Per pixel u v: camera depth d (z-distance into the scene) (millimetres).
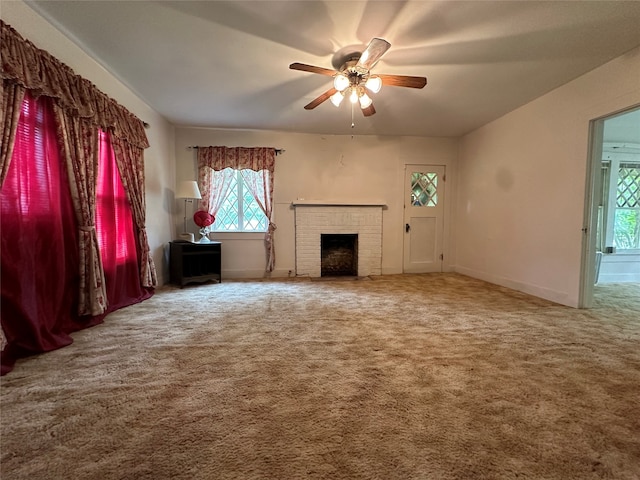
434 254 5418
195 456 1163
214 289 4086
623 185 4840
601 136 2996
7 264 1875
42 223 2150
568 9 2051
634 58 2549
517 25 2229
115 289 3090
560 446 1221
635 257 4859
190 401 1517
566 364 1920
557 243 3369
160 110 4020
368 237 5133
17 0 1967
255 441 1245
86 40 2449
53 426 1325
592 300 3188
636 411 1449
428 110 3957
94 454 1170
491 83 3178
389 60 2717
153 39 2438
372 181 5188
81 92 2449
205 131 4793
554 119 3365
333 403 1506
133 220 3441
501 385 1671
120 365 1892
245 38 2414
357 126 4656
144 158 3766
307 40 2430
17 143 1930
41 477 1065
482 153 4656
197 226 4852
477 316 2889
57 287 2248
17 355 1947
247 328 2561
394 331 2492
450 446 1220
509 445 1226
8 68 1771
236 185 4996
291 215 5047
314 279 4805
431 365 1903
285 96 3537
